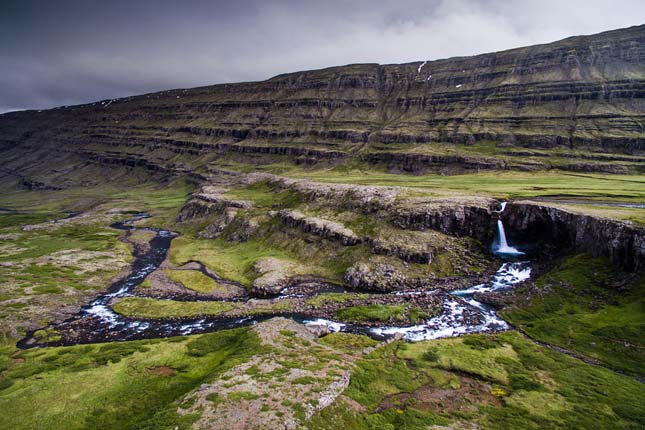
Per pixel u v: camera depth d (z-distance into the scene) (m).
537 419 44.78
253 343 62.97
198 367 58.97
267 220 149.38
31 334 76.31
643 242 70.12
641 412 44.94
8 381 55.84
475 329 70.88
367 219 123.31
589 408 46.41
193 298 94.38
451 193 128.75
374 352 62.41
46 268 115.81
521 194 123.81
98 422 46.59
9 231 179.50
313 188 160.00
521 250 104.12
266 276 102.31
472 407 47.78
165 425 41.50
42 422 46.84
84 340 73.19
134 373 57.53
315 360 57.59
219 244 145.12
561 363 56.91
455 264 100.62
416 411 46.66
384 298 87.19
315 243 120.81
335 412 45.53
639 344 56.94
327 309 83.31
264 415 43.25
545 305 74.62
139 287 102.06
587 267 79.75
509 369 55.97
